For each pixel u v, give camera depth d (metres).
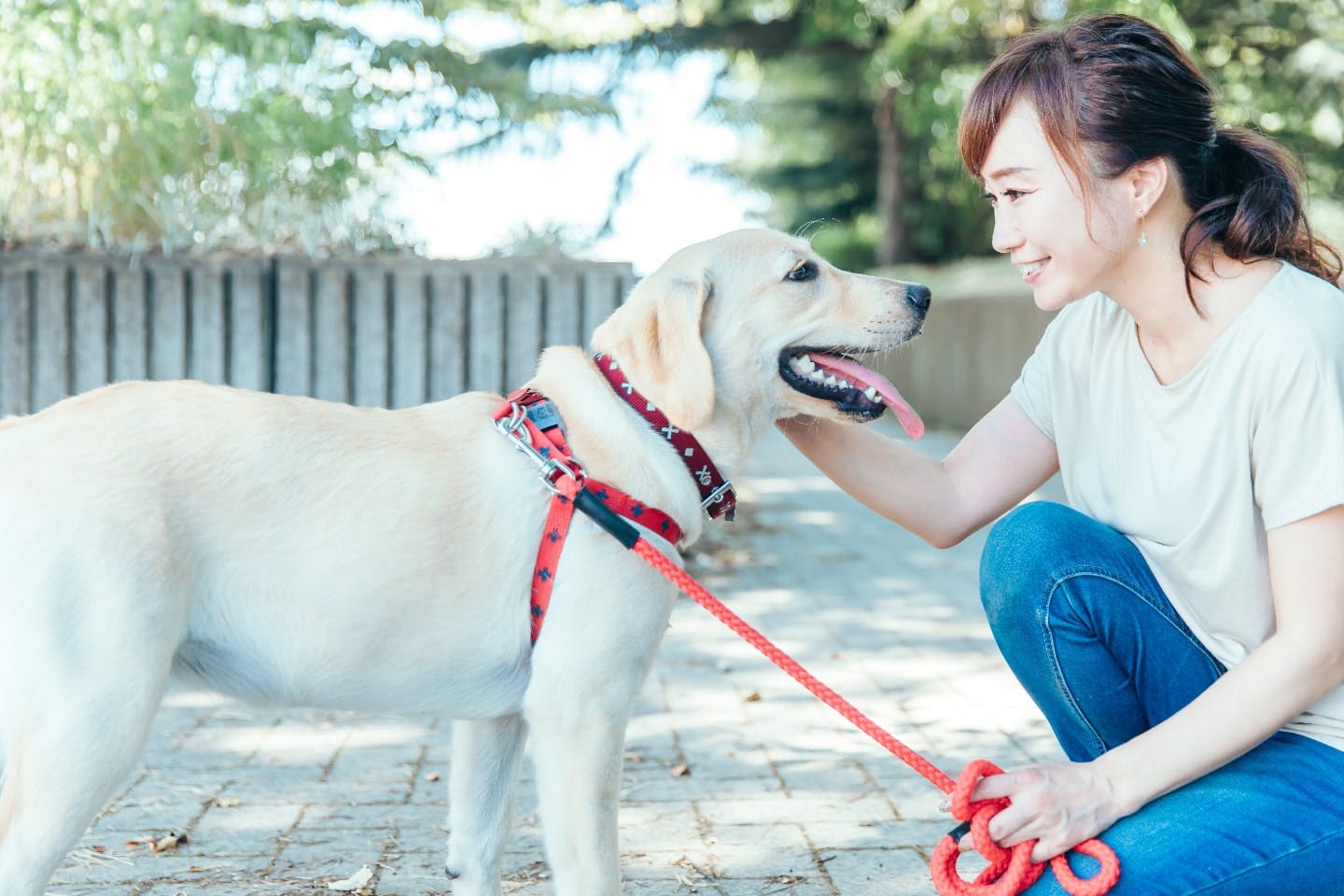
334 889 3.02
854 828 3.45
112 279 6.45
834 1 19.52
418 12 8.41
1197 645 2.44
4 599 2.18
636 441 2.57
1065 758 4.03
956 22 16.39
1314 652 2.04
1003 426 2.83
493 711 2.58
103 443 2.30
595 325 6.83
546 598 2.47
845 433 2.84
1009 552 2.54
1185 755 2.08
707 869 3.16
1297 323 2.12
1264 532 2.23
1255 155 2.27
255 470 2.37
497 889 2.77
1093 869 2.08
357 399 6.69
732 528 8.69
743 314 2.72
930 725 4.41
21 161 6.71
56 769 2.16
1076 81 2.18
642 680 2.57
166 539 2.27
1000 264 18.97
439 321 6.71
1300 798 2.07
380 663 2.45
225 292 6.53
